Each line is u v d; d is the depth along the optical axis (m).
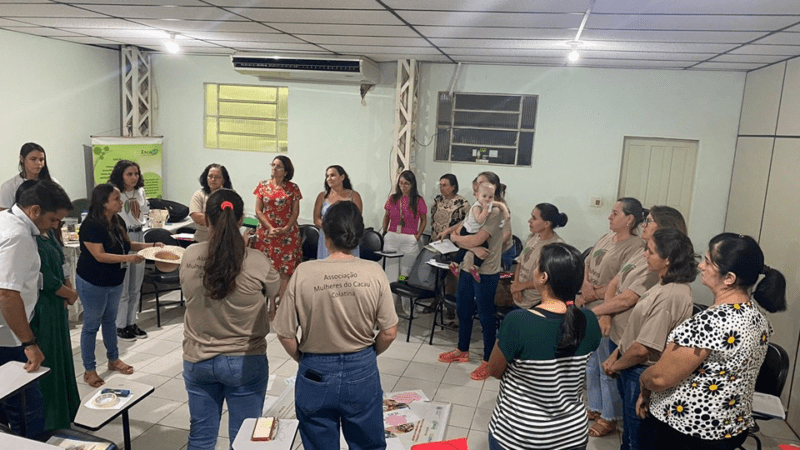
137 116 6.63
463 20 3.65
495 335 4.13
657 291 2.41
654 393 2.19
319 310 2.09
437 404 3.66
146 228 5.34
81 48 6.08
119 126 6.77
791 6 2.85
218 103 6.76
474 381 4.12
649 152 5.89
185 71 6.70
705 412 1.98
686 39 3.94
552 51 4.83
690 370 1.96
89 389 3.64
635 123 5.83
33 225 2.51
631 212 3.30
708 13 3.09
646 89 5.75
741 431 2.01
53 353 2.72
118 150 6.14
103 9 3.94
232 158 6.81
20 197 2.52
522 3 3.07
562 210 6.12
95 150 5.97
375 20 3.82
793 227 4.07
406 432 3.25
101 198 3.47
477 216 3.98
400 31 4.22
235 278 2.20
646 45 4.28
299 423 2.27
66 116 5.97
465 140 6.24
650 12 3.12
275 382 3.86
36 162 4.03
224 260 2.16
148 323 5.02
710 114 5.64
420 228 5.78
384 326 2.21
